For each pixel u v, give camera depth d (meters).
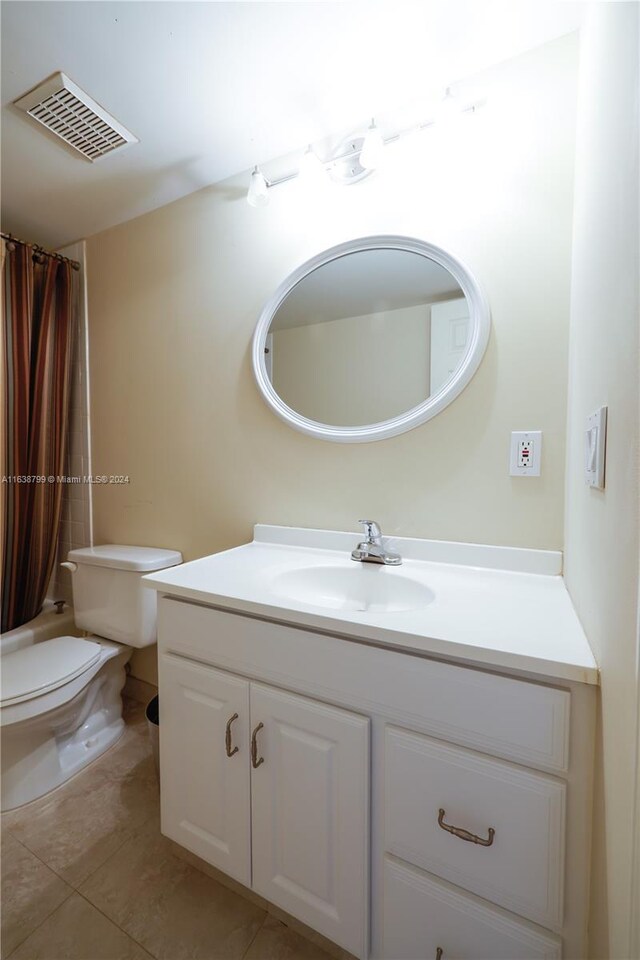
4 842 1.15
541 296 1.00
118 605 1.56
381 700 0.73
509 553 1.04
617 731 0.48
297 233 1.31
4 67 1.05
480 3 0.89
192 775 0.97
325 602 1.12
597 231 0.67
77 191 1.53
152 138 1.28
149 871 1.07
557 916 0.61
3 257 1.71
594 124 0.73
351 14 0.91
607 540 0.54
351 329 1.23
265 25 0.94
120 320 1.75
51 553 1.90
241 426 1.45
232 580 0.99
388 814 0.73
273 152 1.33
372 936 0.77
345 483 1.26
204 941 0.92
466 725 0.66
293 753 0.82
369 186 1.19
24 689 1.22
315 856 0.81
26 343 1.79
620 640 0.47
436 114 1.05
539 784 0.61
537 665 0.60
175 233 1.58
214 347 1.50
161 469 1.66
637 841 0.40
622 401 0.49
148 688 1.81
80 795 1.32
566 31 0.95
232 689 0.89
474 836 0.65
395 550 1.17
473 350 1.05
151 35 0.97
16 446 1.81
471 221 1.07
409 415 1.14
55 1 0.90
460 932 0.68
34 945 0.91
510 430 1.04
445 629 0.70
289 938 0.92
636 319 0.44
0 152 1.34
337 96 1.12
